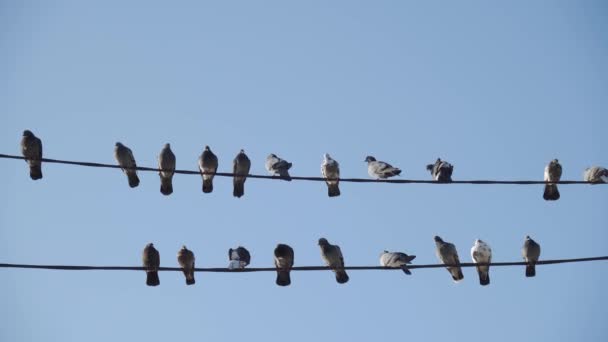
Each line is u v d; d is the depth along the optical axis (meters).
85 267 14.62
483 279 18.59
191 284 18.27
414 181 16.86
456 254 18.72
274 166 20.14
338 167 20.44
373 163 20.84
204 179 19.92
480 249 18.34
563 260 16.27
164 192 19.84
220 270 15.36
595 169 19.31
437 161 20.52
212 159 19.66
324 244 18.19
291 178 16.67
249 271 15.45
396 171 20.34
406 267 15.80
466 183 17.05
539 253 18.30
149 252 17.72
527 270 18.44
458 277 18.78
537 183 17.55
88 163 16.14
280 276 17.89
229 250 18.12
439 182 16.97
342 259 18.28
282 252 17.75
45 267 14.43
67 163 16.03
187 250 18.06
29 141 19.59
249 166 19.80
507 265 16.09
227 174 16.59
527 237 18.47
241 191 20.08
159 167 19.58
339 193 20.73
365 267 15.85
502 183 17.53
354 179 16.73
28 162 19.84
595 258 16.25
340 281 18.33
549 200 20.09
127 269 14.87
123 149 19.42
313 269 15.69
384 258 18.89
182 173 16.61
